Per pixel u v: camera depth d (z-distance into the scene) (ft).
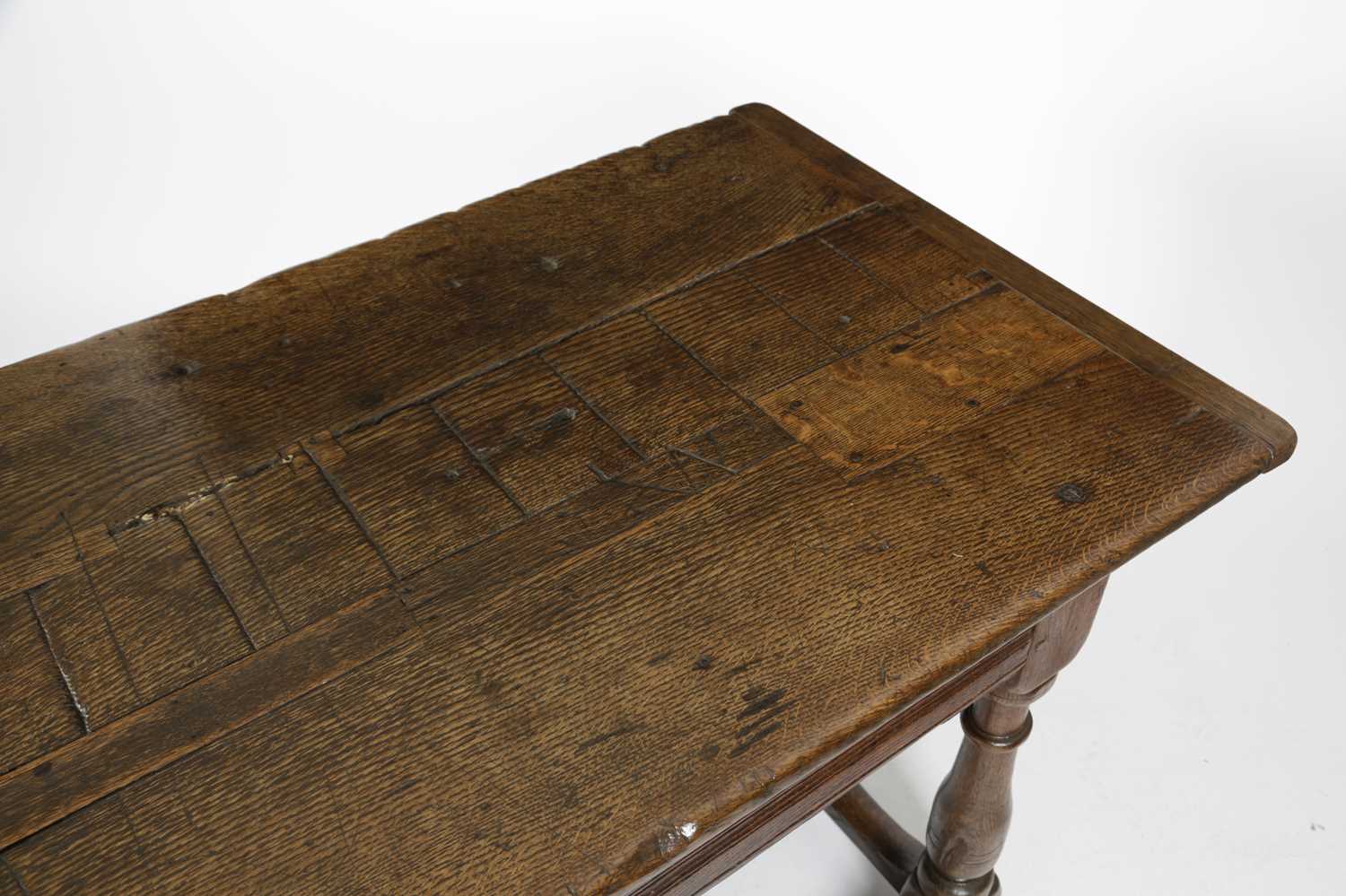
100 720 3.97
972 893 6.52
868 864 7.18
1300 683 7.82
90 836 3.70
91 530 4.49
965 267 5.52
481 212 5.79
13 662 4.12
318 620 4.23
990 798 6.00
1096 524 4.50
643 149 6.16
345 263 5.52
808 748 3.91
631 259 5.56
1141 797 7.35
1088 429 4.81
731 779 3.83
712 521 4.50
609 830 3.71
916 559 4.39
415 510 4.55
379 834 3.70
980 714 5.65
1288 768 7.46
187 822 3.73
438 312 5.31
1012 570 4.36
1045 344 5.16
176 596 4.29
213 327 5.23
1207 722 7.66
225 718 3.97
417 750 3.89
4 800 3.77
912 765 7.63
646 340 5.18
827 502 4.55
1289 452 4.79
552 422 4.86
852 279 5.46
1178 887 6.98
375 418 4.88
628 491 4.62
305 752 3.88
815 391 4.97
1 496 4.59
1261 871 7.04
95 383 4.99
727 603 4.26
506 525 4.51
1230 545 8.45
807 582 4.32
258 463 4.71
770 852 7.22
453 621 4.21
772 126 6.33
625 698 4.01
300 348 5.15
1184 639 8.02
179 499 4.59
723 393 4.97
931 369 5.06
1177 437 4.78
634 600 4.26
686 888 4.50
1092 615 5.27
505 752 3.88
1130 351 5.12
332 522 4.51
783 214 5.79
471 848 3.67
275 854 3.66
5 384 4.97
